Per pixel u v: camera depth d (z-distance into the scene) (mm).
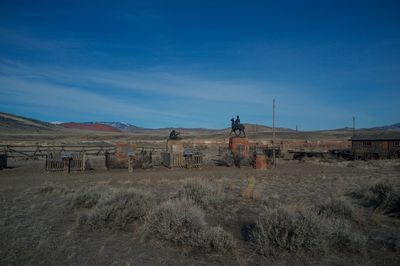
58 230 10164
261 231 8844
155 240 9102
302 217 8891
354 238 8703
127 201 11258
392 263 7703
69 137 144500
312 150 65250
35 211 12688
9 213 12305
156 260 7723
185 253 8156
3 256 7789
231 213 12562
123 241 9133
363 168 36750
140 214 10859
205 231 8820
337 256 8117
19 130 176875
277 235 8547
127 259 7746
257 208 13492
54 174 27750
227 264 7535
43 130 198625
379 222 11375
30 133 164375
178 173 28906
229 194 16922
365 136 58250
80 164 30359
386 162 45250
